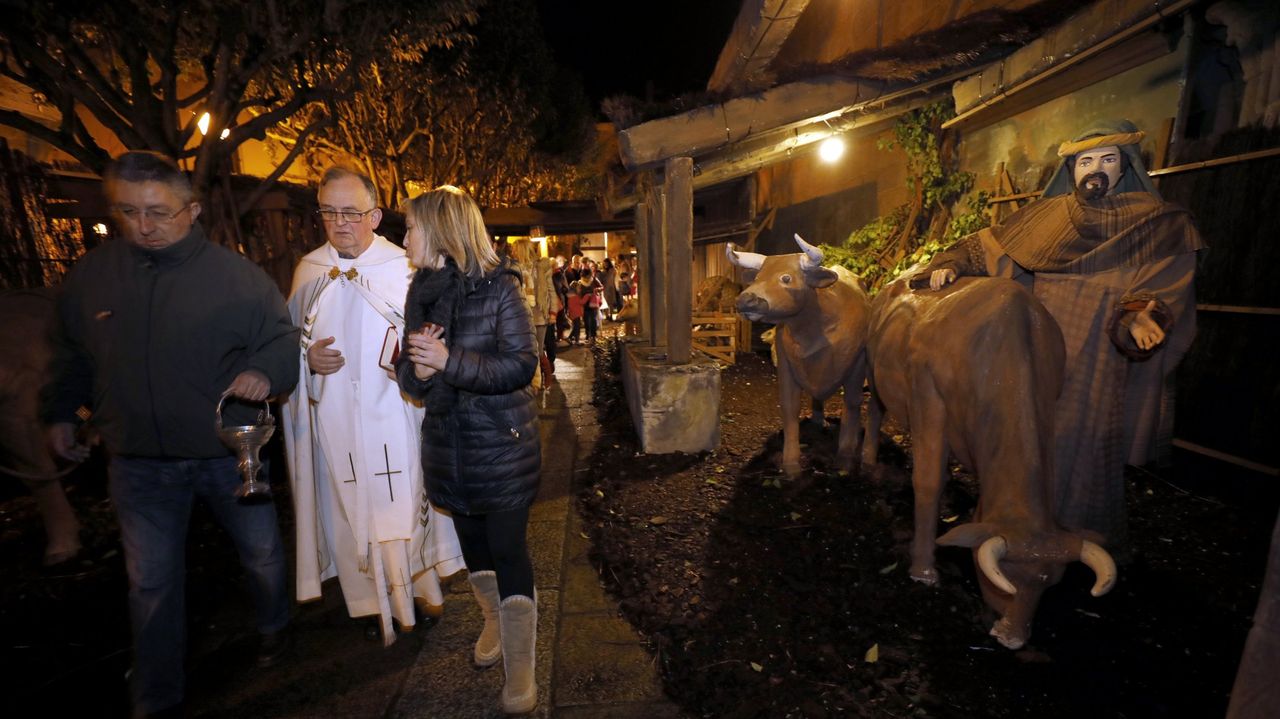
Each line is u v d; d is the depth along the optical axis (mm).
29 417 3510
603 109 4895
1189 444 4180
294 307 2607
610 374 9398
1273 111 3646
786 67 4816
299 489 2611
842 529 3654
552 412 7074
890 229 7906
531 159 17672
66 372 2135
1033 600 2340
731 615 2834
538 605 3041
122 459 2150
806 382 4434
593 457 5301
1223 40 3986
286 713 2324
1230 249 3932
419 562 2666
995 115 6309
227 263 2168
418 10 5461
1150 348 2527
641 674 2496
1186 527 3584
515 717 2271
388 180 12641
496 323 2039
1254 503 3783
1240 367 3877
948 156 7195
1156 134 4465
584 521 4012
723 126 4852
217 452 2201
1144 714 2148
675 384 5133
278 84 6387
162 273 2070
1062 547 2131
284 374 2207
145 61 4691
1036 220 3074
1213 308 3998
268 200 6051
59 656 2736
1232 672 2355
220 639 2811
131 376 2043
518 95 13570
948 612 2791
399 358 2119
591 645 2697
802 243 3875
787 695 2289
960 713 2170
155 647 2188
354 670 2566
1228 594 2891
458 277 2023
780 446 5316
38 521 4297
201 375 2111
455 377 1886
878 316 3770
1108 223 2803
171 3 4414
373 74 10266
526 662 2250
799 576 3146
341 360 2398
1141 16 4125
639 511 4078
